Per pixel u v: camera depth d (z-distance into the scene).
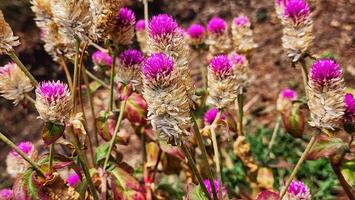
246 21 0.45
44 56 0.75
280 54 0.75
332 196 0.52
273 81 0.71
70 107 0.29
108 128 0.40
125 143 0.41
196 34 0.48
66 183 0.32
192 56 0.75
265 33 0.79
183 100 0.27
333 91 0.29
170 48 0.29
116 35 0.35
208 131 0.33
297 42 0.36
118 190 0.37
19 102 0.35
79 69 0.37
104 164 0.37
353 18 0.77
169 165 0.46
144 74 0.27
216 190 0.33
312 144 0.31
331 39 0.74
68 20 0.32
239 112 0.43
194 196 0.33
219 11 0.85
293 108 0.40
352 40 0.73
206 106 0.46
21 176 0.31
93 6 0.33
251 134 0.62
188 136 0.28
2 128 0.69
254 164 0.44
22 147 0.37
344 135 0.58
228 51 0.46
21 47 0.74
